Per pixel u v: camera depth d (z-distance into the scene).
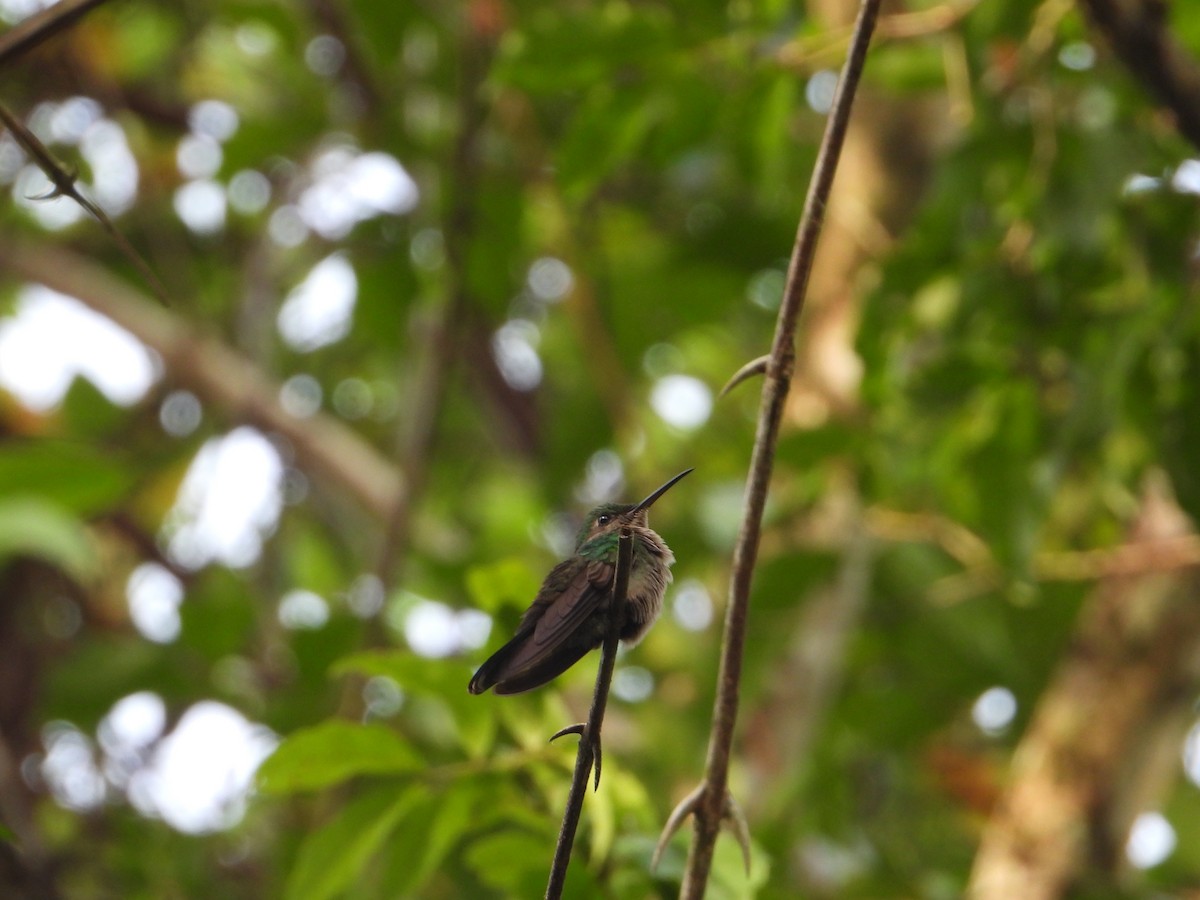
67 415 13.90
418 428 11.36
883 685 12.78
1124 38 6.50
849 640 11.22
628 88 8.12
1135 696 10.17
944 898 10.80
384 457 16.67
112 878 11.28
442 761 9.70
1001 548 8.34
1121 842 10.09
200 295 15.09
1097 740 10.16
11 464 9.61
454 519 15.50
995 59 8.34
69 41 12.49
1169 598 10.22
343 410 16.86
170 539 14.06
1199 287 7.74
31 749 12.76
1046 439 8.33
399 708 10.52
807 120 12.03
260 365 14.27
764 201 9.68
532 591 6.14
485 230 11.02
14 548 9.52
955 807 13.12
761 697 11.04
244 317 14.51
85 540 9.73
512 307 15.70
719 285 12.48
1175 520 10.48
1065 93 8.34
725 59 8.03
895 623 11.77
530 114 11.72
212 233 15.01
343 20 11.58
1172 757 10.21
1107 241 8.11
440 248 11.70
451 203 10.91
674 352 15.17
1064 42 8.22
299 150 11.81
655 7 8.49
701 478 13.17
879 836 12.86
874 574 11.40
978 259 8.40
